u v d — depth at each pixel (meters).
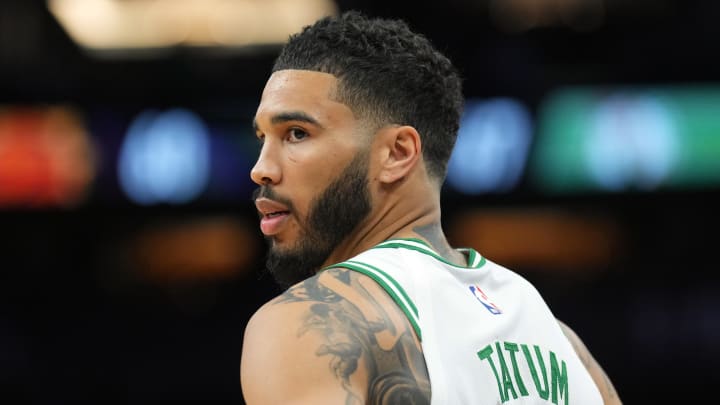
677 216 41.16
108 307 42.78
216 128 36.41
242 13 33.31
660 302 40.81
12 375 39.47
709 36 37.31
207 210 36.59
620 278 41.41
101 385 40.75
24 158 35.81
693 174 33.62
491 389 6.14
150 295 43.19
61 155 36.03
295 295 6.00
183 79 37.34
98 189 36.09
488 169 34.81
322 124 6.60
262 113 6.73
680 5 37.06
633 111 34.16
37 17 36.16
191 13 33.16
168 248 43.34
